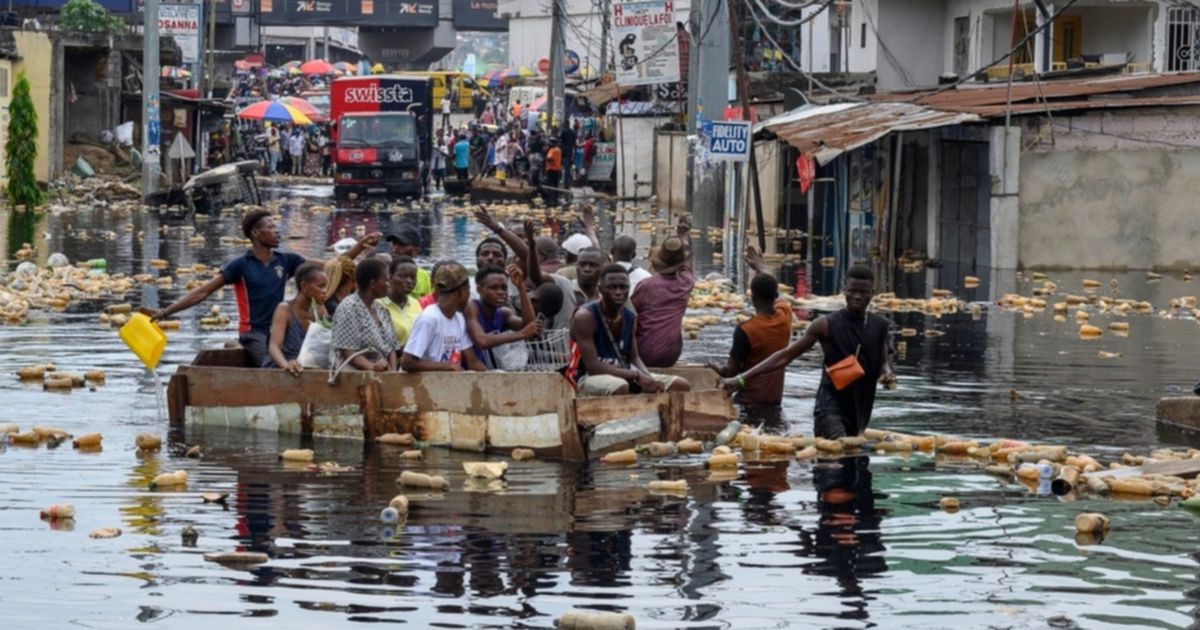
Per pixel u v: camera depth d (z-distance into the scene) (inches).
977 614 460.4
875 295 1385.3
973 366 973.8
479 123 4670.3
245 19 6107.3
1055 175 1638.8
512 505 591.2
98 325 1102.4
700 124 2167.8
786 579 493.4
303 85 5580.7
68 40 2716.5
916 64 2637.8
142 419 767.1
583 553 521.3
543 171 3248.0
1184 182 1647.4
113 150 2883.9
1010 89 1631.4
